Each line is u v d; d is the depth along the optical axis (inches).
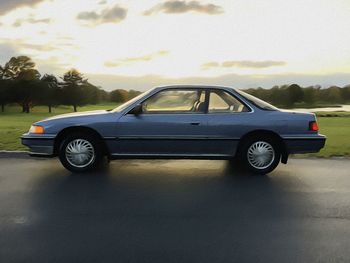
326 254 154.6
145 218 196.1
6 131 613.0
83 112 316.8
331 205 219.5
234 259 149.7
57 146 300.5
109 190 249.8
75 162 299.3
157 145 294.2
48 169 314.2
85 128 296.8
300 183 270.4
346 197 235.9
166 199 230.1
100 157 301.3
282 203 222.8
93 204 219.9
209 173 300.4
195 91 298.8
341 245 163.5
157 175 293.1
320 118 1401.3
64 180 276.4
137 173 299.4
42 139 295.3
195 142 292.2
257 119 291.7
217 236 172.4
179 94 298.7
